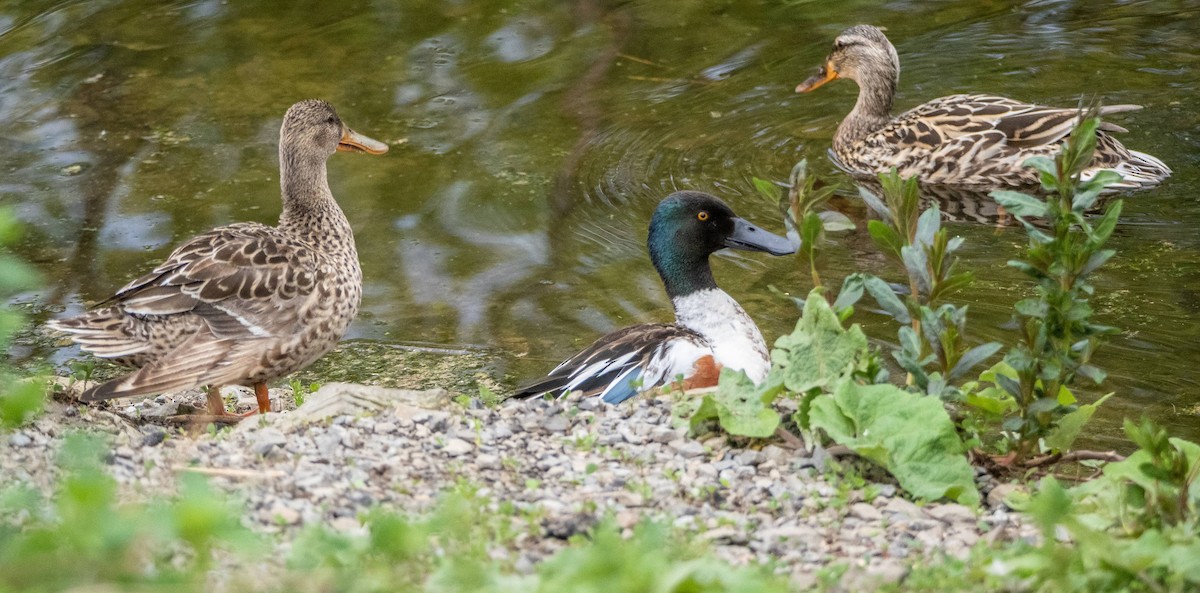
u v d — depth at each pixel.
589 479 8.66
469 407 9.98
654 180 17.38
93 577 5.60
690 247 12.57
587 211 16.62
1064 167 8.67
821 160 18.45
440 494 8.21
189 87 20.20
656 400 10.09
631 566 6.30
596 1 23.06
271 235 11.86
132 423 10.35
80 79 20.48
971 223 16.48
